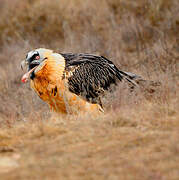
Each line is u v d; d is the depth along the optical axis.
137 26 38.25
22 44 42.19
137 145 16.78
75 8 44.41
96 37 38.88
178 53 33.12
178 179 13.88
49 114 24.62
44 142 17.95
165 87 23.97
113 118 19.75
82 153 16.42
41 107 27.61
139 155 15.83
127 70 30.81
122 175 14.39
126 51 36.72
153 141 16.97
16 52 40.28
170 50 33.47
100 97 23.75
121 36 38.09
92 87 23.59
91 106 23.31
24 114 26.67
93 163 15.47
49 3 46.50
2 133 19.48
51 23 44.53
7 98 30.53
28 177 14.70
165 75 25.92
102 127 19.05
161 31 36.44
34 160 16.19
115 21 41.25
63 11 44.97
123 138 17.56
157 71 27.78
